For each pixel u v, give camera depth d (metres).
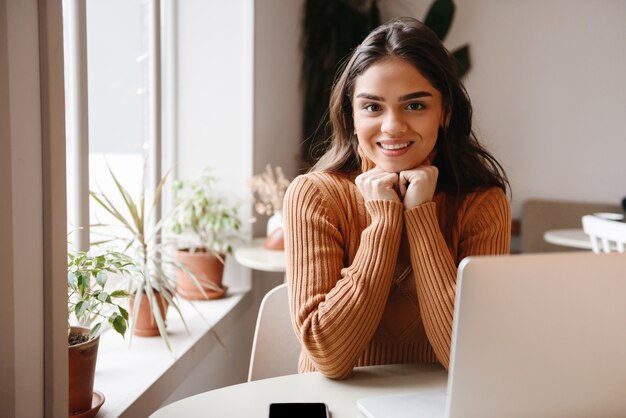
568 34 3.82
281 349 1.35
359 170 1.30
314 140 3.28
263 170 2.76
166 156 2.51
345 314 1.03
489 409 0.76
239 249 2.48
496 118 3.91
